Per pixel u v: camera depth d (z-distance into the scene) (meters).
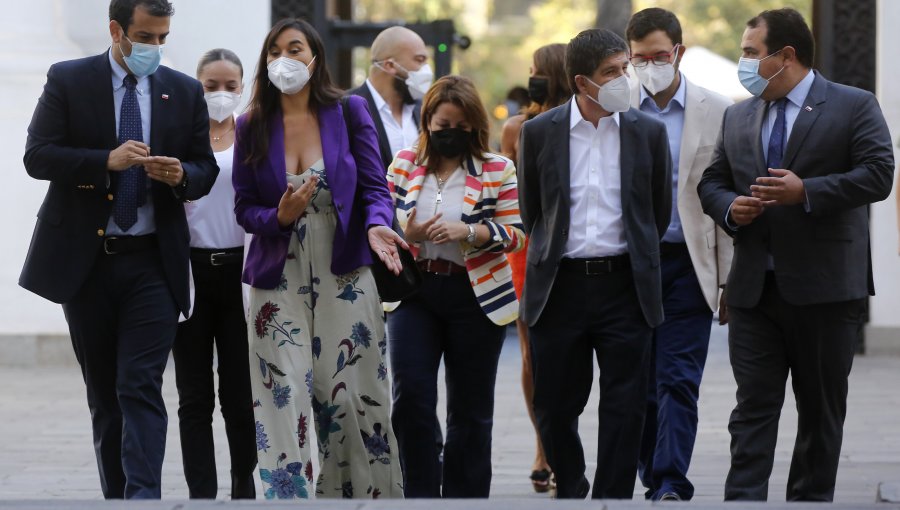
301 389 17.16
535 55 21.72
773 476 22.64
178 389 19.45
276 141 17.22
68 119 17.41
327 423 17.44
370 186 17.39
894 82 37.16
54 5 36.78
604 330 17.98
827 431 17.44
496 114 59.53
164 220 17.55
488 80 118.75
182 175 17.19
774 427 17.44
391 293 17.52
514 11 119.31
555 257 18.02
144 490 16.94
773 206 17.06
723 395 31.36
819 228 16.98
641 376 18.06
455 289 18.83
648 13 20.17
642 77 20.14
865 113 16.89
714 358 38.06
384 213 17.19
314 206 17.22
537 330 18.27
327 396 17.34
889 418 28.05
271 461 17.08
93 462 24.34
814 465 17.50
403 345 18.75
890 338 37.62
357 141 17.48
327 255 17.20
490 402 19.12
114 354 18.00
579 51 17.80
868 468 23.09
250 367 17.47
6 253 36.66
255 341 17.27
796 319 17.16
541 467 21.92
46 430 27.41
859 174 16.61
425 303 18.88
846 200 16.59
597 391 31.89
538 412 18.48
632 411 17.95
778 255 17.09
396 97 22.31
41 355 36.72
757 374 17.38
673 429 19.47
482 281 18.75
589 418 28.44
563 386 18.27
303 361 17.17
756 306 17.38
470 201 18.95
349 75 44.06
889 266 37.59
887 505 14.40
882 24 37.19
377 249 16.92
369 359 17.34
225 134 19.83
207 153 17.94
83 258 17.33
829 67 37.62
